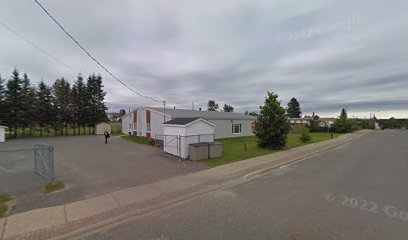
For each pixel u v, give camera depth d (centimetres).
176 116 2370
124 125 3828
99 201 641
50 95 3719
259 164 1166
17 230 471
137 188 763
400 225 483
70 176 928
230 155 1463
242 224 495
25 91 3353
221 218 528
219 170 1031
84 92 4238
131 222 514
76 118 4103
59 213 557
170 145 1530
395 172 1005
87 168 1085
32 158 1371
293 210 572
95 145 2120
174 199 662
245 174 963
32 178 900
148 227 488
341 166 1155
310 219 516
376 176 931
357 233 450
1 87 3127
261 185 809
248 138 2794
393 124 9450
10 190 744
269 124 1791
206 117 2569
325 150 1817
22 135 3456
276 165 1154
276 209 580
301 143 2283
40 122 3581
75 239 445
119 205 612
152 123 2700
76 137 3272
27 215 543
